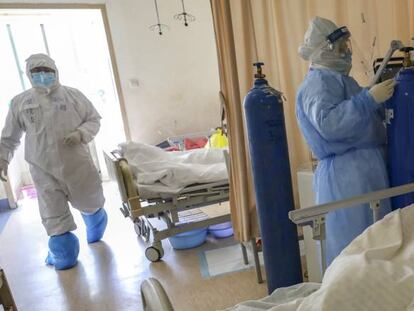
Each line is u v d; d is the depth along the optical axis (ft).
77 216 12.43
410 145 4.02
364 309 2.47
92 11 13.29
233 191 6.78
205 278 7.13
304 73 6.32
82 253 9.19
